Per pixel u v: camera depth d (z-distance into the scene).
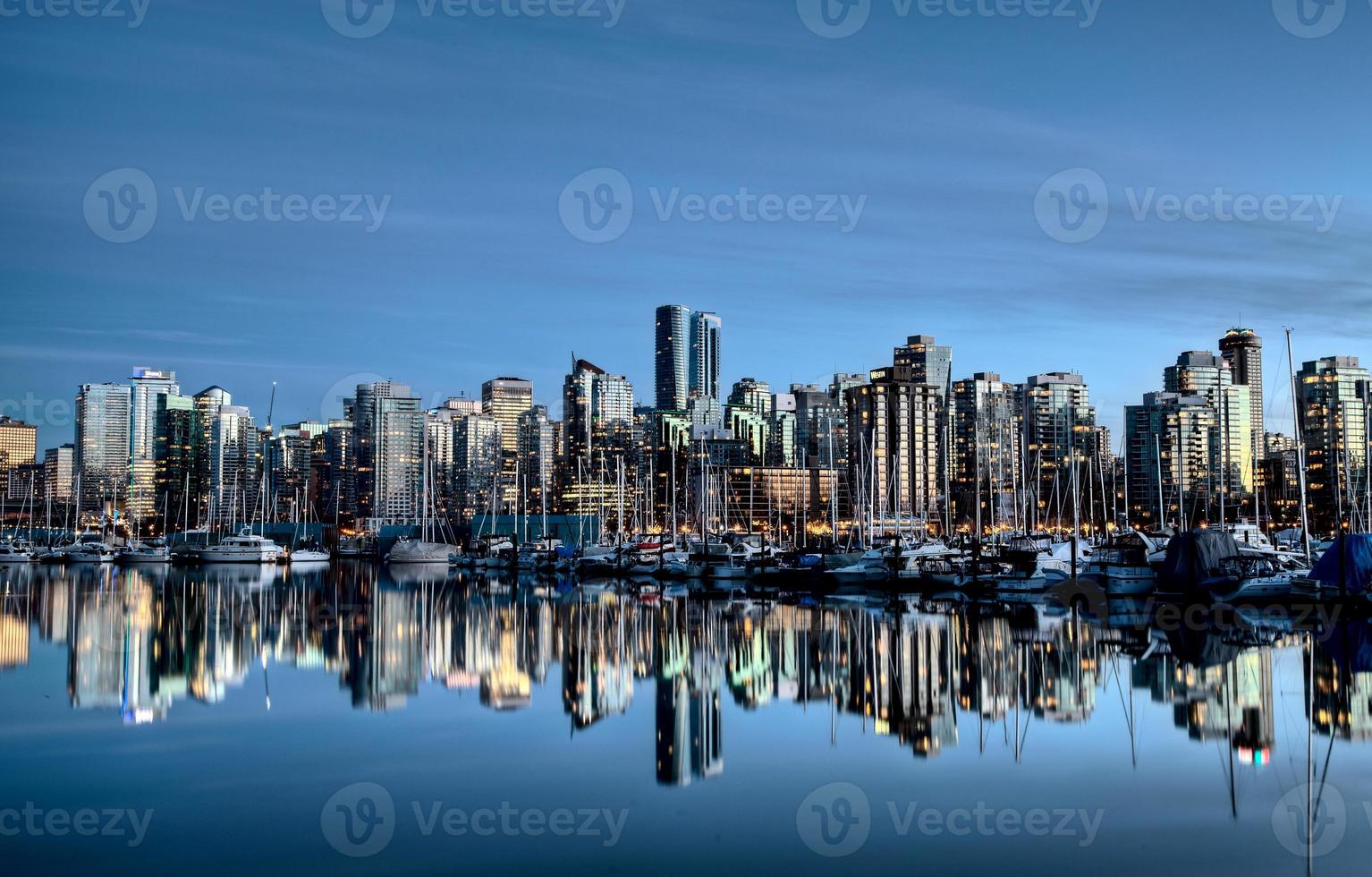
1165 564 100.00
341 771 38.91
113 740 43.56
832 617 92.31
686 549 158.50
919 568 121.75
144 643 74.62
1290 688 54.00
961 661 64.62
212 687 55.84
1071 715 48.16
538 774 38.53
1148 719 47.03
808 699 52.59
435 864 29.62
